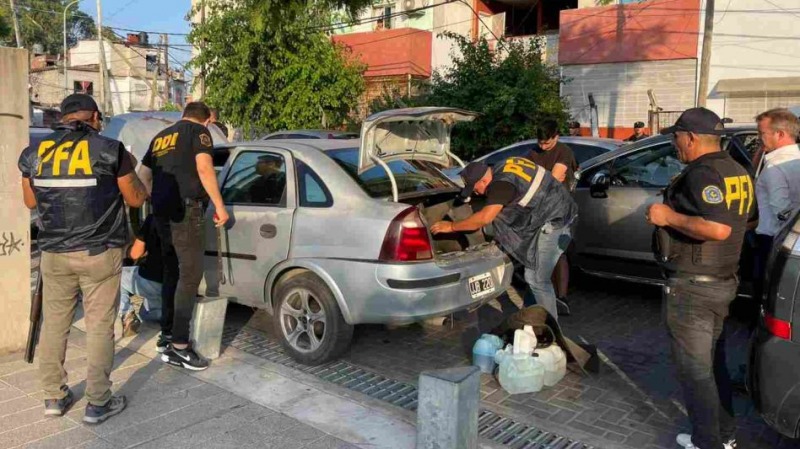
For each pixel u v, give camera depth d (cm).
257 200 522
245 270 521
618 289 712
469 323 599
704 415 338
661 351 530
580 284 734
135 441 372
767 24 1593
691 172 329
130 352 509
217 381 457
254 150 538
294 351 497
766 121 455
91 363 387
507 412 421
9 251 488
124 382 453
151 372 471
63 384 406
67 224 374
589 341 554
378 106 1797
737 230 329
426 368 494
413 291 445
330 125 1900
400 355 521
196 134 462
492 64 1568
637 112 1792
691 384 339
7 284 489
